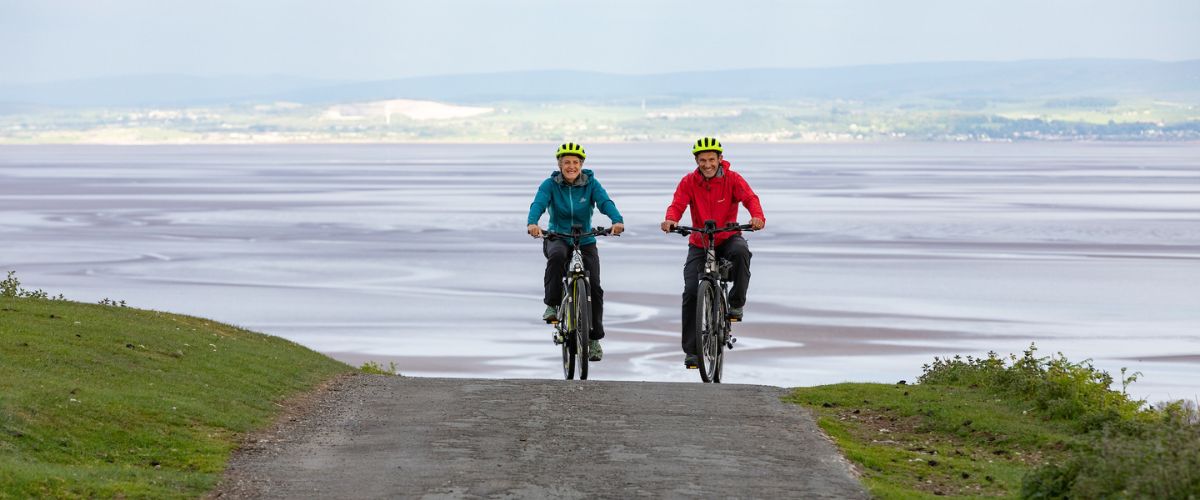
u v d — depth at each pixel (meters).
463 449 17.73
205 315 77.94
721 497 15.28
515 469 16.53
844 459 17.61
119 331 24.69
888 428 20.22
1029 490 15.31
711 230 24.84
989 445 19.12
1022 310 80.69
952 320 76.38
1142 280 97.12
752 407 21.17
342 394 22.42
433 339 69.12
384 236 137.75
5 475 14.57
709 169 24.92
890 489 15.88
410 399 21.86
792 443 18.47
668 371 58.56
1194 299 85.81
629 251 116.88
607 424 19.52
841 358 63.59
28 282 94.38
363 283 94.81
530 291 90.25
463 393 22.39
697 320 24.83
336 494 15.27
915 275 99.88
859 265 107.31
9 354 20.86
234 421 19.12
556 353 64.88
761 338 69.56
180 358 23.36
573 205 25.62
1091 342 68.19
